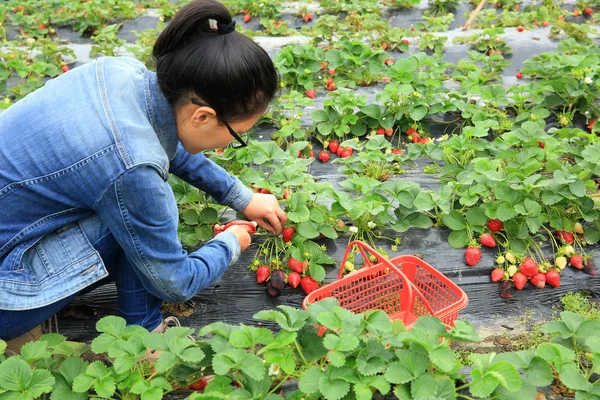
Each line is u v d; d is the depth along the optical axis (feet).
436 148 13.33
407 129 15.30
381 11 24.84
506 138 12.94
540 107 15.66
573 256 11.03
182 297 8.11
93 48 20.94
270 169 12.85
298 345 7.73
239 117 7.17
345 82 17.83
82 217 7.80
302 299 10.65
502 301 10.77
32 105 7.34
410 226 11.57
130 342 7.32
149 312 8.92
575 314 8.28
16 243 7.61
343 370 7.08
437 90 15.76
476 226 11.21
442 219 11.45
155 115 7.30
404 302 10.55
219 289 10.71
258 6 25.12
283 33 24.04
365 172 13.39
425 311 10.41
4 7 26.40
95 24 25.25
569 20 23.98
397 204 12.26
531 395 7.06
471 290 10.87
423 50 20.74
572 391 7.98
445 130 15.51
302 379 7.00
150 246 7.50
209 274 8.35
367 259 9.98
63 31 25.90
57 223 7.67
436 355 7.03
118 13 26.12
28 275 7.69
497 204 11.16
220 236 8.83
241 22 25.86
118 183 6.94
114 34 22.21
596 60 15.80
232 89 6.79
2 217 7.48
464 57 20.47
